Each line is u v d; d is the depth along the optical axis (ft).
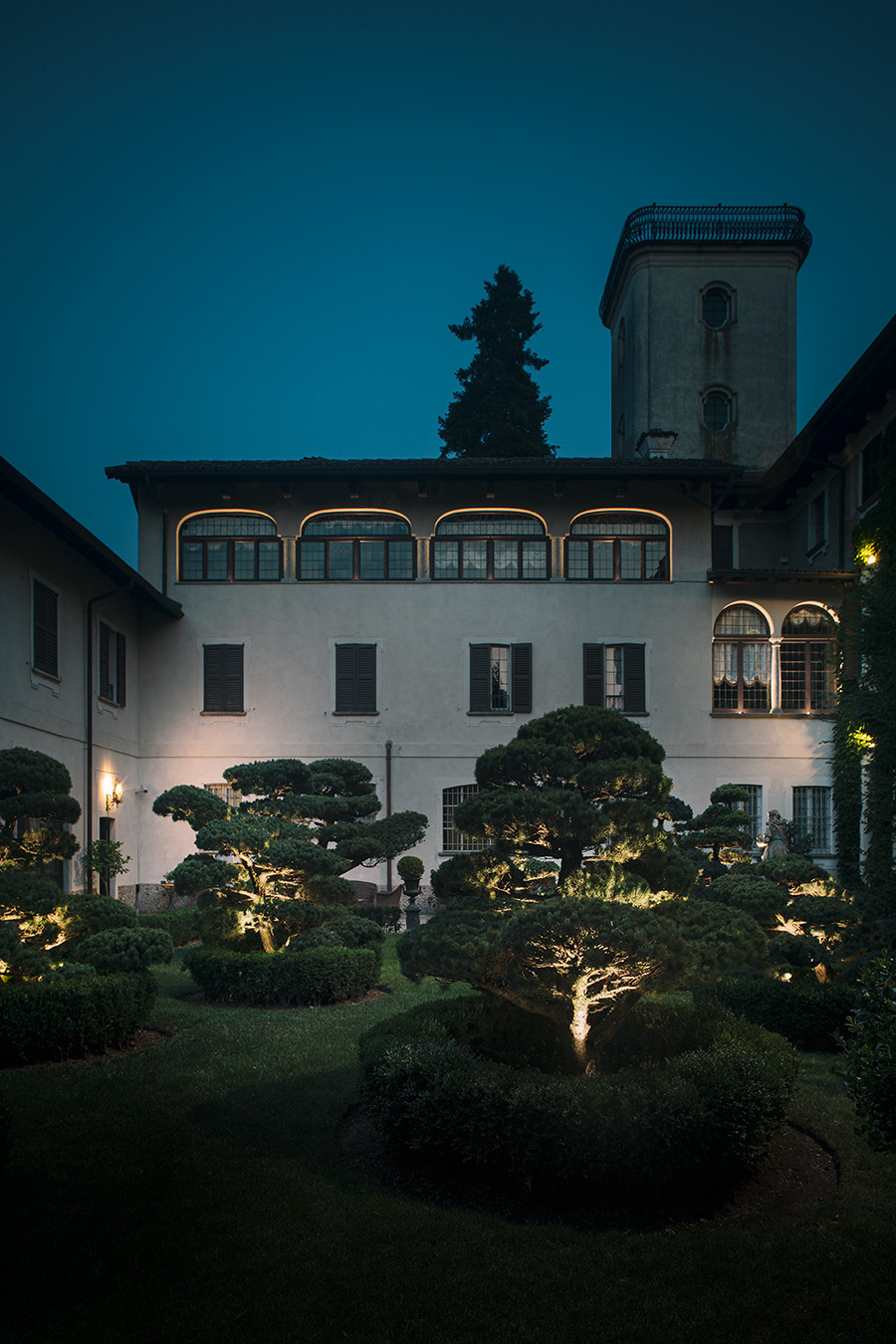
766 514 91.66
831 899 36.91
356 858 52.90
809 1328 16.42
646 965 22.98
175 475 79.56
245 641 82.07
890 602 56.44
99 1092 28.89
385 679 81.82
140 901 79.56
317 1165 23.15
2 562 55.62
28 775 38.88
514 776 27.84
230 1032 36.47
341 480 82.33
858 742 63.05
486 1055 27.48
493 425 126.31
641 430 107.24
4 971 33.22
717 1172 21.44
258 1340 15.94
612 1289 17.56
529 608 82.33
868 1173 23.03
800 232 108.06
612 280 118.52
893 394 67.21
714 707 81.76
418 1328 16.29
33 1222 20.10
